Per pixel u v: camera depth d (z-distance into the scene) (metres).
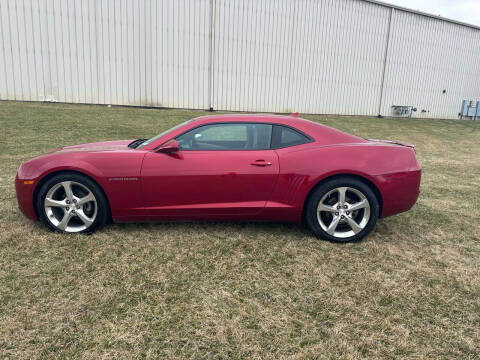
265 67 17.73
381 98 21.41
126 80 15.35
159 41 15.51
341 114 20.39
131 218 3.43
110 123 11.45
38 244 3.18
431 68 22.58
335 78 19.66
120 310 2.28
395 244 3.51
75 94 14.80
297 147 3.47
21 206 3.42
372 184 3.43
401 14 20.55
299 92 18.88
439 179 7.05
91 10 14.33
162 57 15.69
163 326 2.13
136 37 15.13
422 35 21.58
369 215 3.42
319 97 19.50
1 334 2.01
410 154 3.53
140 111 14.58
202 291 2.53
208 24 16.14
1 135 8.75
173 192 3.35
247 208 3.42
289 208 3.43
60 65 14.39
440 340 2.09
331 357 1.92
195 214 3.42
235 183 3.36
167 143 3.32
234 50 16.89
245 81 17.47
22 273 2.68
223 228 3.75
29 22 13.76
